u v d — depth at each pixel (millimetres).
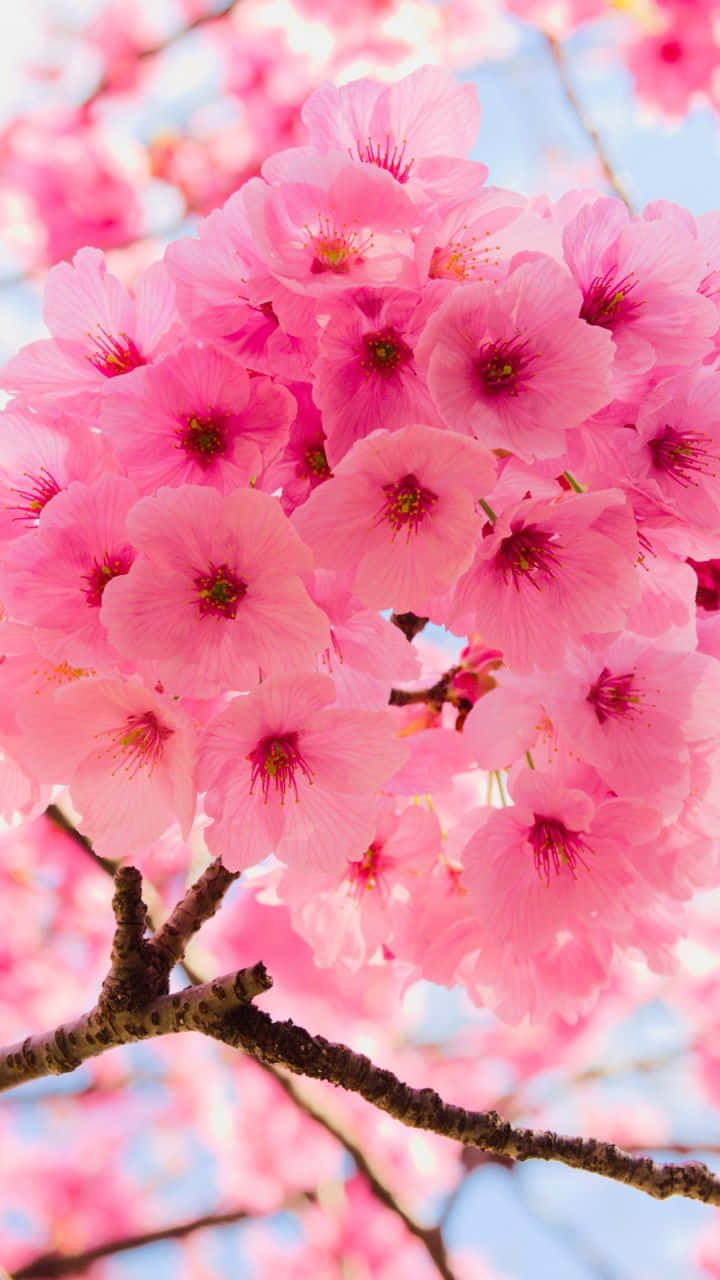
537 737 510
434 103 495
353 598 486
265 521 471
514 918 508
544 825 506
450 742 521
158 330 503
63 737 496
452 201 486
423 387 484
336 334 479
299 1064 509
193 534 473
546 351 480
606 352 477
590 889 507
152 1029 511
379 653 494
